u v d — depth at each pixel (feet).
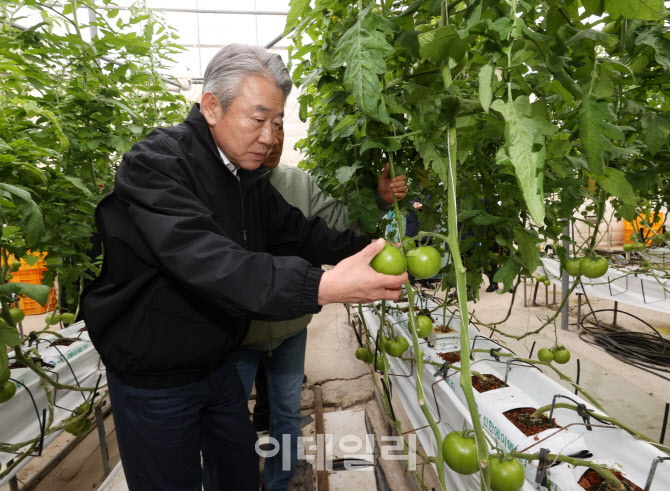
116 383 3.68
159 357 3.45
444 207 4.66
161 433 3.64
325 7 2.78
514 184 3.48
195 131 3.66
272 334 5.45
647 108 3.52
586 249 5.01
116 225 3.26
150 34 8.87
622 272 10.57
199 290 2.71
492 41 1.93
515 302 15.33
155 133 3.57
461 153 2.97
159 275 3.32
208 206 3.63
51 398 5.91
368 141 3.09
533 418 3.99
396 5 3.44
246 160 3.53
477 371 5.08
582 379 9.24
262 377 7.63
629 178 3.78
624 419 7.66
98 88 6.36
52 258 6.05
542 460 3.14
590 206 7.38
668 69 2.71
